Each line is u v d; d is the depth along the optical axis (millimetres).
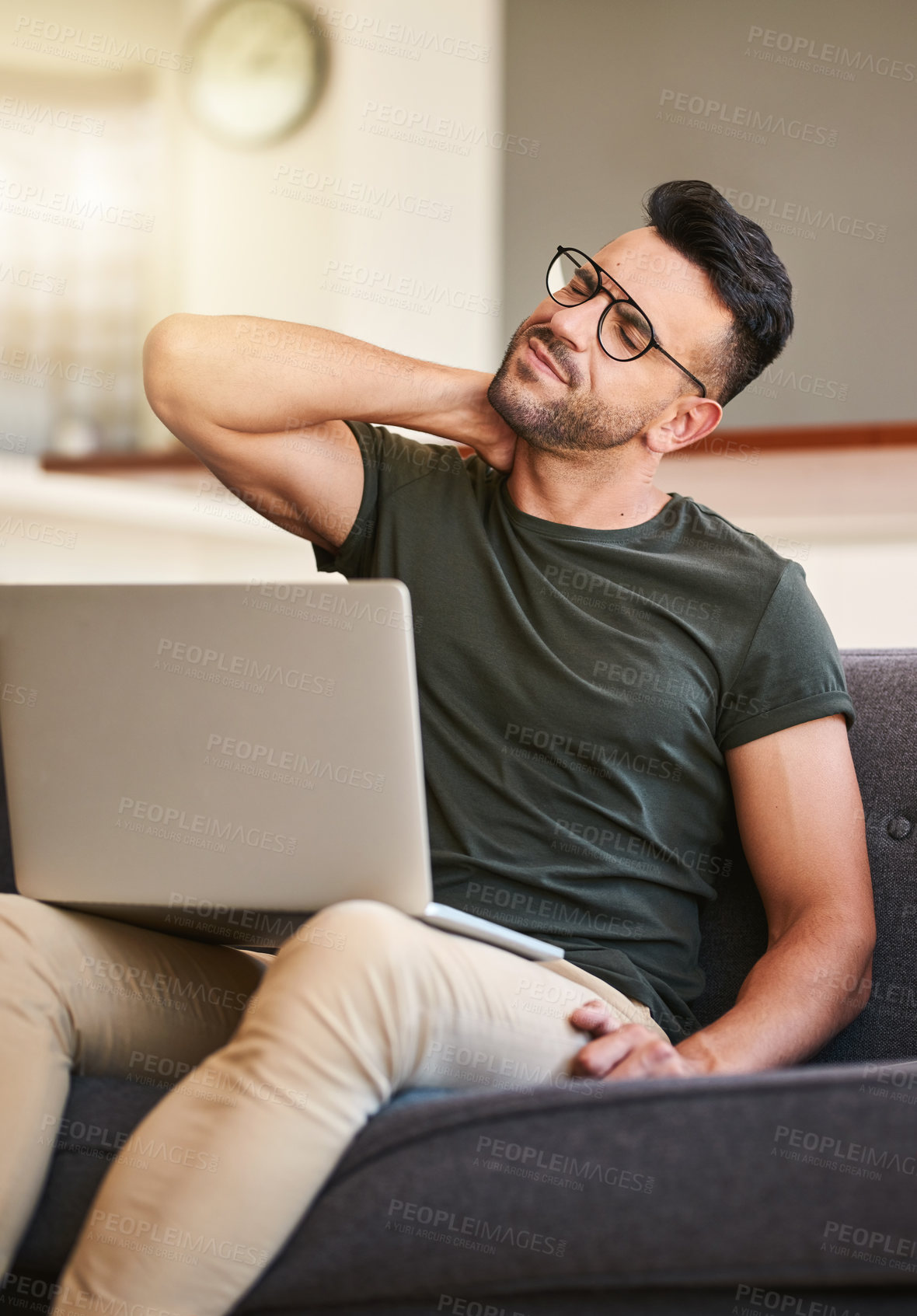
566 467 1408
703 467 2557
